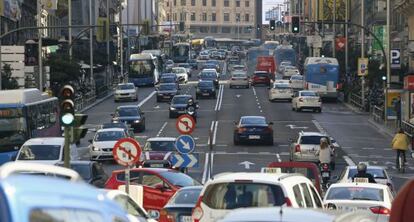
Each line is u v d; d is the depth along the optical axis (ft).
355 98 549.13
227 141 366.63
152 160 249.34
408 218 50.65
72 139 138.72
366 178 167.63
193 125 221.05
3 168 44.21
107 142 299.58
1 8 419.74
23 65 427.74
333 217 52.75
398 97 431.02
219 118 464.24
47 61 527.81
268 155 319.47
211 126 414.41
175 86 585.63
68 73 532.73
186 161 214.28
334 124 440.45
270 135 350.64
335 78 574.97
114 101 592.60
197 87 588.50
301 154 283.59
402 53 623.77
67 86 134.41
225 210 94.48
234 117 469.57
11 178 33.09
